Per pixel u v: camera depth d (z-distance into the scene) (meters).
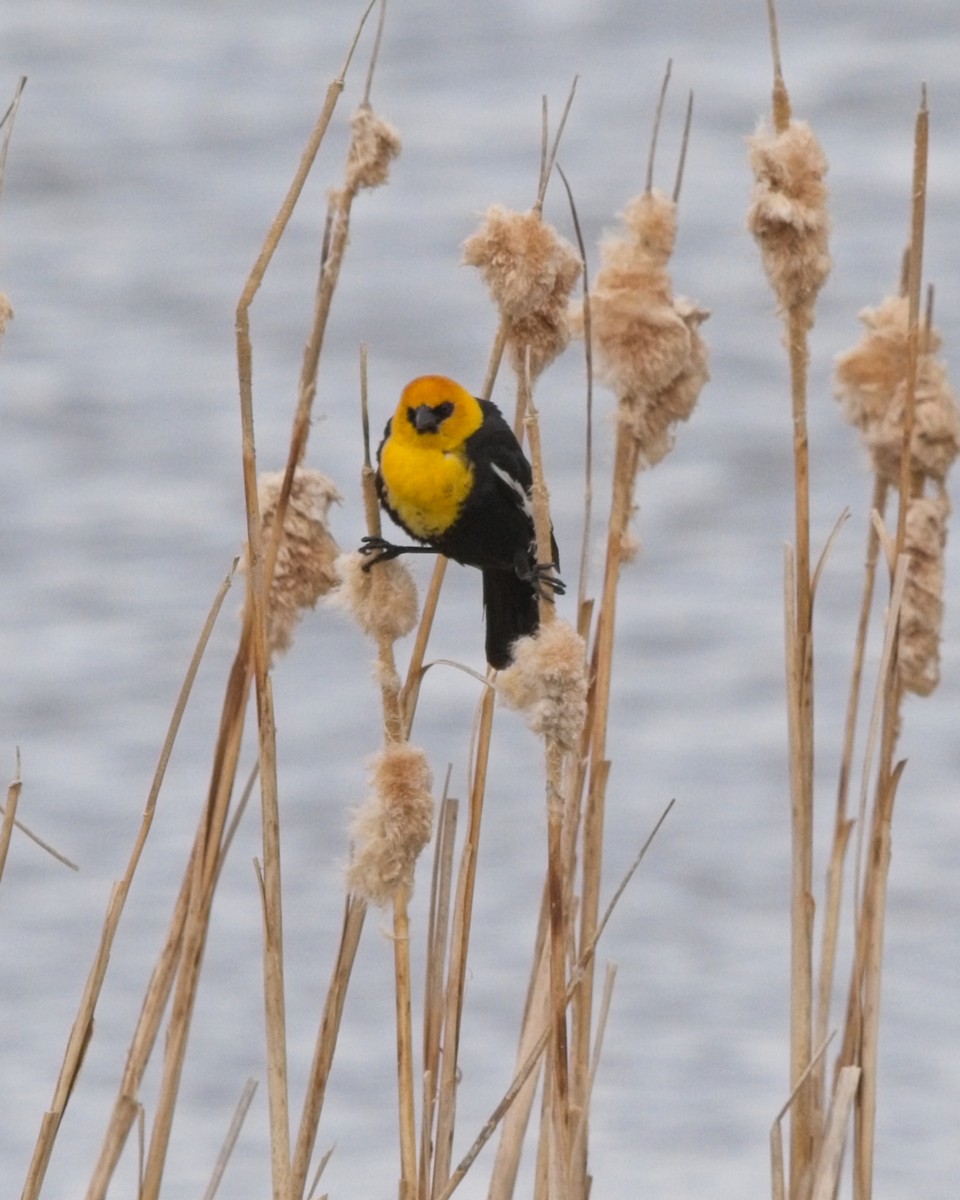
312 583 7.24
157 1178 6.91
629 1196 12.71
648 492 30.20
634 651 24.70
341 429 33.03
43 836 19.61
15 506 28.86
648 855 19.42
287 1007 15.98
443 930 7.21
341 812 19.88
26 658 24.31
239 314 6.54
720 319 37.47
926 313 7.97
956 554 24.25
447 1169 6.89
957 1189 12.77
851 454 31.36
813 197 7.32
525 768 21.27
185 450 31.58
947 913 17.47
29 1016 15.82
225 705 7.07
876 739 7.18
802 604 7.30
